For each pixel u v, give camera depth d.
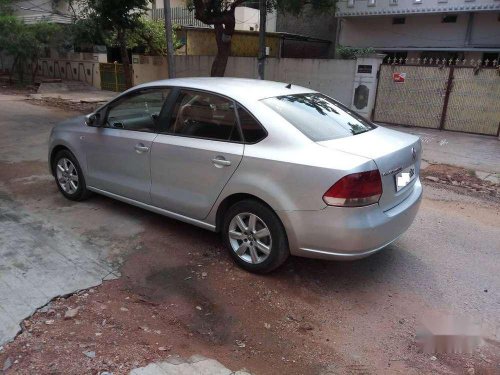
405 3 17.45
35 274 3.66
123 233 4.52
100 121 4.86
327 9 13.73
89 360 2.71
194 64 17.61
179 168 4.07
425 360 2.91
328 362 2.86
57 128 5.40
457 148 9.77
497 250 4.57
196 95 4.07
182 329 3.10
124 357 2.77
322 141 3.51
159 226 4.72
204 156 3.86
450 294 3.69
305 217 3.37
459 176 7.54
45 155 7.75
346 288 3.71
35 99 16.83
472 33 17.33
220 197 3.84
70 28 18.17
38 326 3.01
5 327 2.97
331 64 13.79
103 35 16.83
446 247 4.59
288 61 14.80
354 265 4.09
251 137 3.66
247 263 3.83
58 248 4.14
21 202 5.33
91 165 4.97
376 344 3.05
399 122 12.67
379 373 2.78
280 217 3.49
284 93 4.09
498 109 11.04
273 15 23.03
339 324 3.25
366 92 12.93
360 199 3.24
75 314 3.16
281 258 3.63
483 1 15.80
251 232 3.75
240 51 18.61
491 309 3.49
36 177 6.38
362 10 18.50
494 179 7.42
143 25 16.36
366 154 3.35
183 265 3.95
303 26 22.59
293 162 3.37
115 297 3.41
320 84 14.20
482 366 2.87
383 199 3.42
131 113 4.58
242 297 3.52
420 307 3.49
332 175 3.22
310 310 3.40
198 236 4.52
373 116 13.09
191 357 2.82
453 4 16.45
